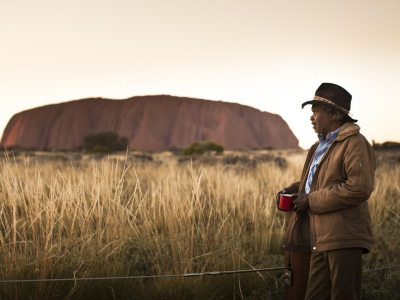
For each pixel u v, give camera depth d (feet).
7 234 8.75
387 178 24.48
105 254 9.89
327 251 6.29
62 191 9.61
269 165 35.68
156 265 9.57
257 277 9.59
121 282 8.77
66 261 9.08
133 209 13.44
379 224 15.67
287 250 7.09
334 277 6.21
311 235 6.56
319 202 6.23
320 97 6.74
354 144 6.22
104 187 10.71
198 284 8.75
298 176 28.58
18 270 8.23
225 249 10.45
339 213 6.20
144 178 27.89
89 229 10.02
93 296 8.48
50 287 7.80
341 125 6.78
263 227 13.50
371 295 9.39
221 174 22.33
